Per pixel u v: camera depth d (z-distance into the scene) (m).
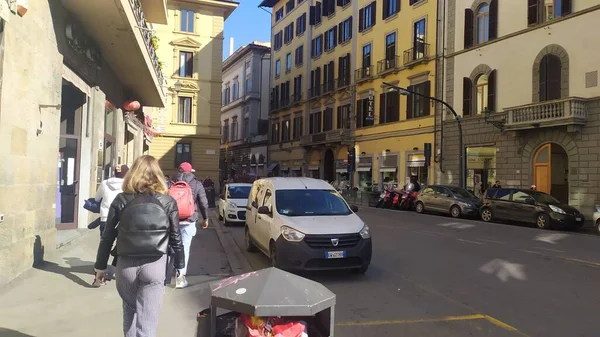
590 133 19.92
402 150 31.86
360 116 36.97
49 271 7.11
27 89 6.83
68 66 9.66
